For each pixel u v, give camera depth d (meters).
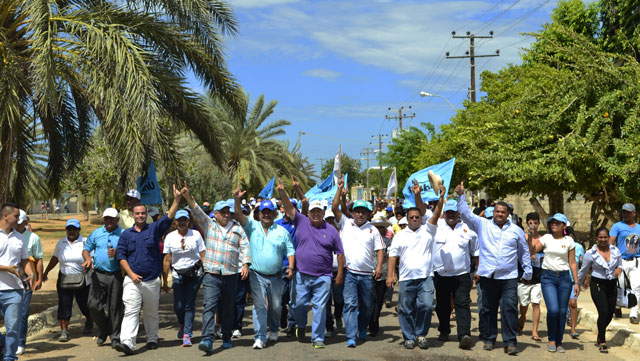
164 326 9.77
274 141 35.22
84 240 8.91
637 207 13.85
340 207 9.77
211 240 7.92
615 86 13.24
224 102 12.40
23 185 12.66
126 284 7.79
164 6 11.02
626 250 9.60
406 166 44.31
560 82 14.79
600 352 7.91
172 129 12.05
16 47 10.53
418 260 8.08
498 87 22.34
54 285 14.47
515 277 7.82
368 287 8.34
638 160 11.78
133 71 9.41
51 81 9.02
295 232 8.44
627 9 19.83
